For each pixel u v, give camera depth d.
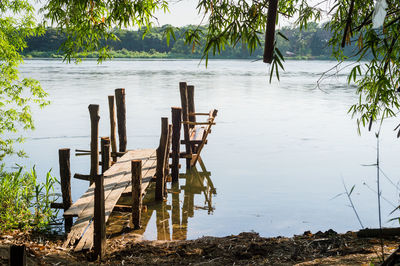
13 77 14.37
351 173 13.52
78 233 7.02
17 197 8.82
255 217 9.83
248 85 46.06
